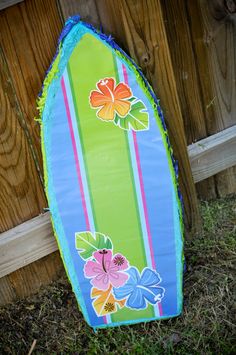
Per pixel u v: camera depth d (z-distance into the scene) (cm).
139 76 134
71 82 133
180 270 152
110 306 155
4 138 144
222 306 156
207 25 152
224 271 164
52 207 144
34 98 142
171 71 144
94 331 158
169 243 149
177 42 151
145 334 154
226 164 173
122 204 145
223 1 150
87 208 145
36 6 130
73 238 148
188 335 151
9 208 154
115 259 150
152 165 142
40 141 149
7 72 136
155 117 137
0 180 149
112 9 133
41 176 154
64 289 170
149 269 151
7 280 165
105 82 133
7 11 129
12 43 133
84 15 133
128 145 139
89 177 142
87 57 131
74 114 136
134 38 136
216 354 145
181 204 152
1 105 139
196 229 172
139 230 147
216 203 181
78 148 139
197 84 160
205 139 168
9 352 157
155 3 133
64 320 162
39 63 138
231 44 158
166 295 154
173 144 155
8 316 165
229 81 164
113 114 136
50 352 155
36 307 167
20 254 160
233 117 170
